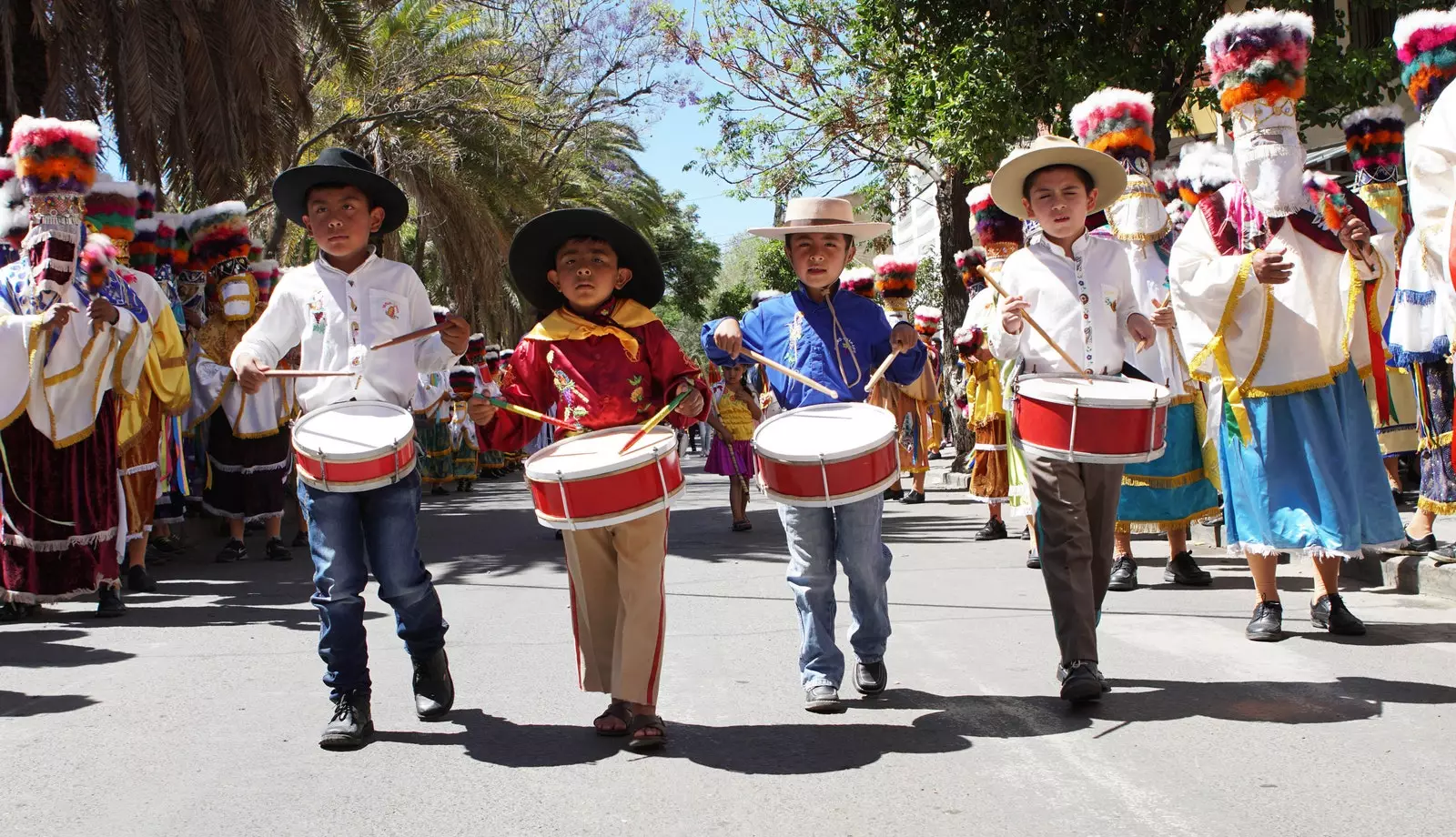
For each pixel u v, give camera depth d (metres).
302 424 4.93
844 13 19.36
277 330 5.18
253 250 12.27
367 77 18.33
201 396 10.82
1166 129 13.62
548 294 5.27
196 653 6.74
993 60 13.16
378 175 5.10
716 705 5.39
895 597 7.90
